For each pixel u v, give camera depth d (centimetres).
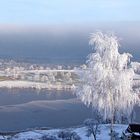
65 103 16012
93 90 3822
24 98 18525
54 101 16875
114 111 3944
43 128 9575
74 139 5962
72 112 13638
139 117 10456
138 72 3853
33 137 6850
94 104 3856
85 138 5819
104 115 3912
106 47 3775
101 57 3800
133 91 3841
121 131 5575
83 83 3869
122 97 3797
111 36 3794
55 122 11769
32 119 12456
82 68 3888
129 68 3784
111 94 3797
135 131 4738
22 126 11144
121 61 3759
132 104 3866
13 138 7012
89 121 6284
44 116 12988
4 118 12594
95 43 3797
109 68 3766
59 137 6462
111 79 3750
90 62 3822
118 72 3753
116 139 5041
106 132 5762
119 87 3750
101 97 3806
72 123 11594
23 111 14112
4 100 17575
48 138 6512
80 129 6450
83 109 14238
